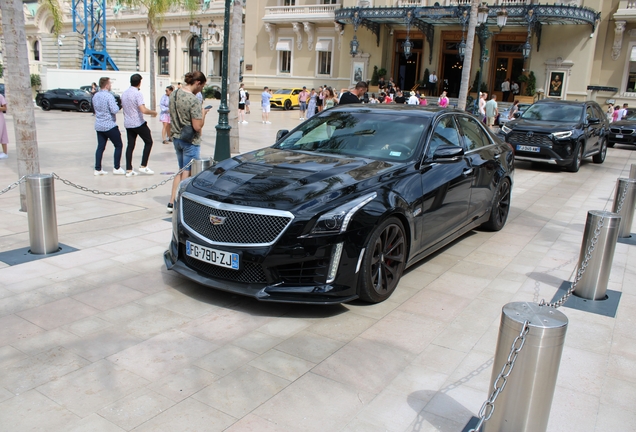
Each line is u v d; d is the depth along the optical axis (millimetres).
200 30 31375
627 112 25094
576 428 2969
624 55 29984
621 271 5648
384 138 5316
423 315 4344
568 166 12961
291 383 3309
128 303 4387
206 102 41094
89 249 5688
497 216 6875
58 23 25938
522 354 2471
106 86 9734
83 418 2910
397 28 35094
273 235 3990
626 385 3439
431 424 2957
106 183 9289
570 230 7305
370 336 3947
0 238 5969
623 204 6812
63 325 3980
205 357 3584
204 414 2977
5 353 3564
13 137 15938
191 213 4461
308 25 37844
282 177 4461
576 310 4574
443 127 5648
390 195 4418
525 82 31031
